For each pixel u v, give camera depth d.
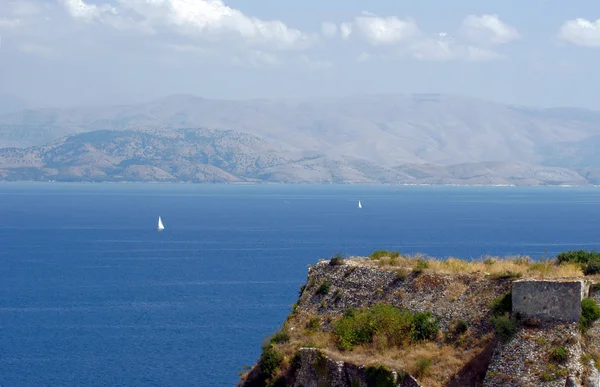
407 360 70.88
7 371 136.12
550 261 83.00
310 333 79.31
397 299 77.62
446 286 75.94
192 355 144.38
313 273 85.50
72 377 131.62
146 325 172.75
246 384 76.81
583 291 67.62
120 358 144.12
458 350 70.69
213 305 195.12
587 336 65.69
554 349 64.62
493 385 65.31
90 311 192.12
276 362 76.50
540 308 66.94
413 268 79.81
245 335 159.62
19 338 162.75
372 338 75.19
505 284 73.12
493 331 69.94
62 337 163.25
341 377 71.69
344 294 81.19
